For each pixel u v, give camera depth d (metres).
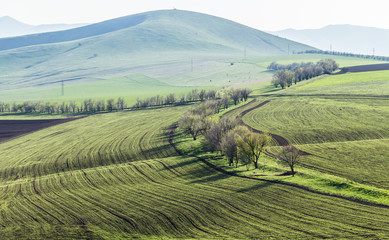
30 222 51.94
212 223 46.78
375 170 61.75
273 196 53.19
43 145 114.75
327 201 49.50
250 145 70.25
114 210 53.97
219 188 59.41
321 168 65.12
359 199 49.09
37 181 73.75
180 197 56.81
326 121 107.50
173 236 44.44
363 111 114.69
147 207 53.88
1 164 95.44
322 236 39.78
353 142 81.06
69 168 88.19
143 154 93.62
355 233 39.69
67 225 49.97
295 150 66.12
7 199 63.22
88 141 115.12
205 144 86.19
